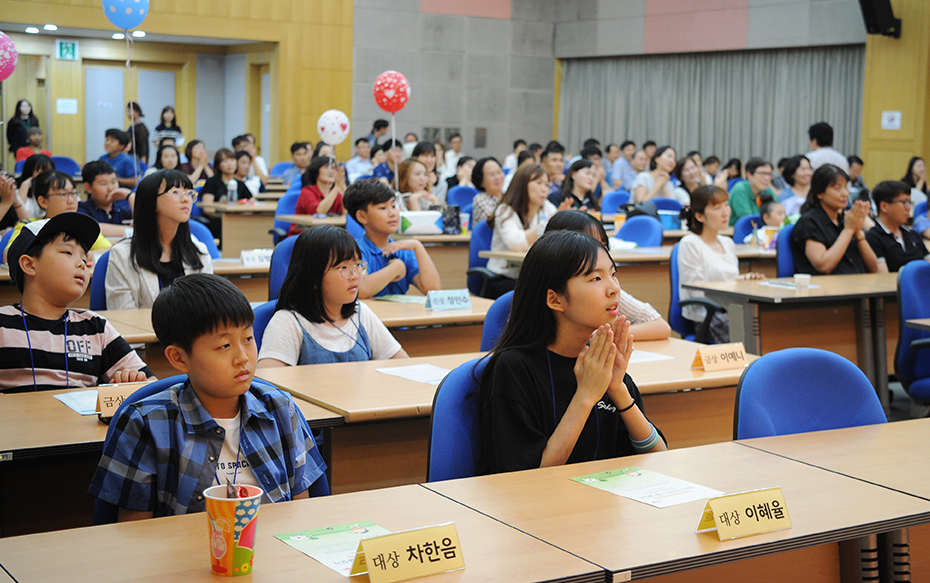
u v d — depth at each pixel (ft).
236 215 27.27
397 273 13.12
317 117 42.75
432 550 4.20
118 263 11.80
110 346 8.63
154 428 5.42
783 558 5.00
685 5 41.27
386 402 7.77
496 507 5.15
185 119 45.21
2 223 16.66
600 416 6.66
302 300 9.47
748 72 39.73
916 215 26.53
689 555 4.41
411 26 44.14
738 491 5.44
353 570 4.12
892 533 5.15
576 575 4.17
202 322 5.30
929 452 6.34
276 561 4.30
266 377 8.69
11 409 7.48
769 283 14.98
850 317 14.94
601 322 6.40
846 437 6.75
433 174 27.07
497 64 46.11
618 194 27.84
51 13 36.81
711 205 15.38
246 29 40.83
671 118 42.63
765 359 7.09
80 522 7.83
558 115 47.75
